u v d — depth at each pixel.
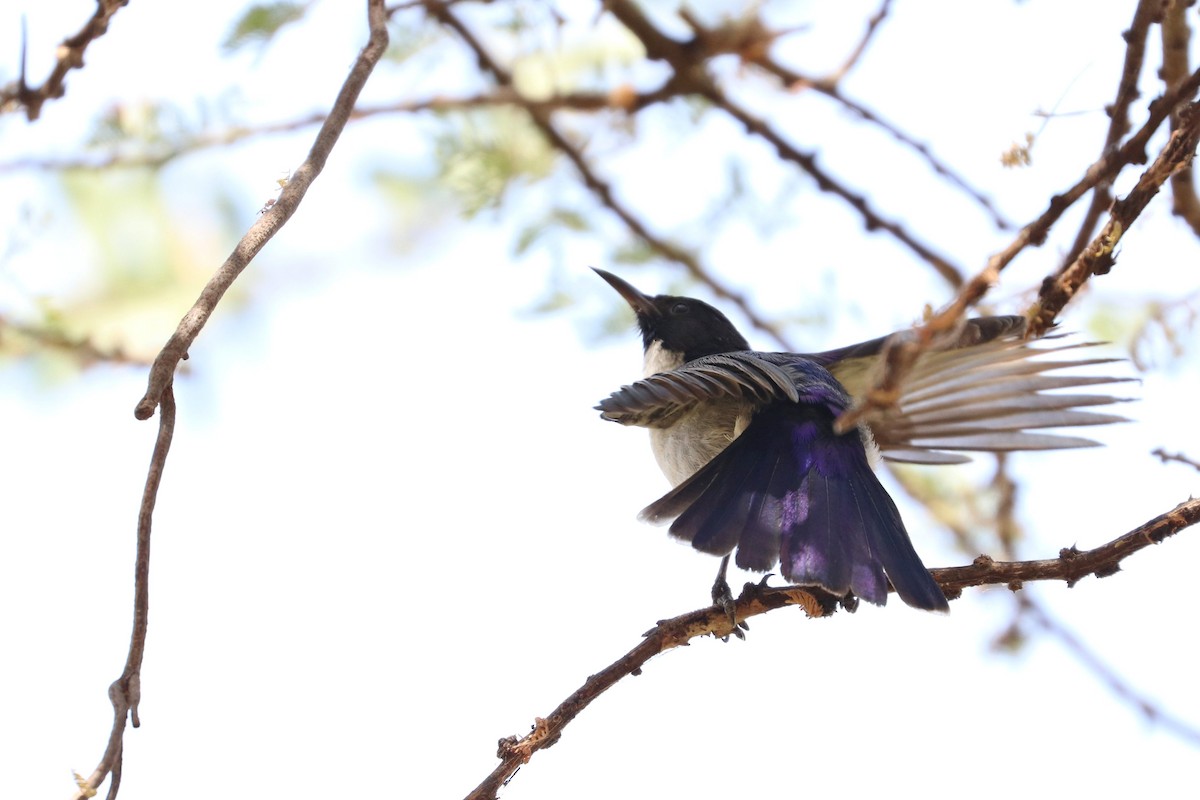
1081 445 9.77
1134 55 8.47
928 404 9.85
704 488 9.27
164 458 7.05
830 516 8.92
